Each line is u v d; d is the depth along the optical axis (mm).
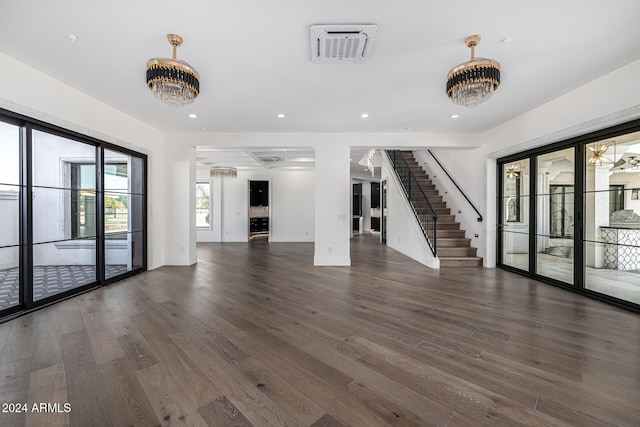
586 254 3717
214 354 2186
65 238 4012
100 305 3297
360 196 12609
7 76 2791
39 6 2041
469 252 5898
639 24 2248
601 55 2730
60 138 3783
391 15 2146
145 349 2258
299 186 10133
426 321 2863
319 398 1681
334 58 2750
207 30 2344
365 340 2436
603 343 2389
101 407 1600
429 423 1488
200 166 9680
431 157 8188
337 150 5609
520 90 3545
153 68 2277
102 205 4062
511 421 1504
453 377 1902
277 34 2396
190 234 5672
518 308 3246
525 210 4812
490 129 5285
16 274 3229
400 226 7633
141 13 2123
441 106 4094
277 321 2838
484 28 2307
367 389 1770
